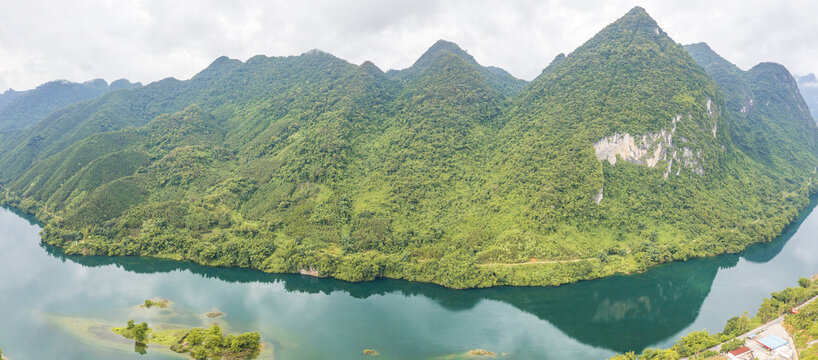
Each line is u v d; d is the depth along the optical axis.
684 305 158.38
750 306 156.88
